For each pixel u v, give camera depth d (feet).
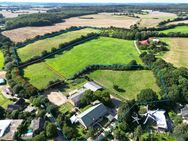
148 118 343.26
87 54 626.64
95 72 515.91
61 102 406.62
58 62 583.99
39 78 501.15
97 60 579.48
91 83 453.99
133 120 336.49
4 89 462.60
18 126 335.26
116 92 433.07
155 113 349.61
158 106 371.35
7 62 577.84
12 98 426.51
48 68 550.77
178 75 416.05
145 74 485.97
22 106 395.96
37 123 335.26
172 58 562.66
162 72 444.55
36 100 390.21
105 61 569.23
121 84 460.55
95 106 367.04
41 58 605.31
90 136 317.83
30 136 321.73
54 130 323.16
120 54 611.06
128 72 500.74
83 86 450.30
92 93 392.06
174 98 370.53
